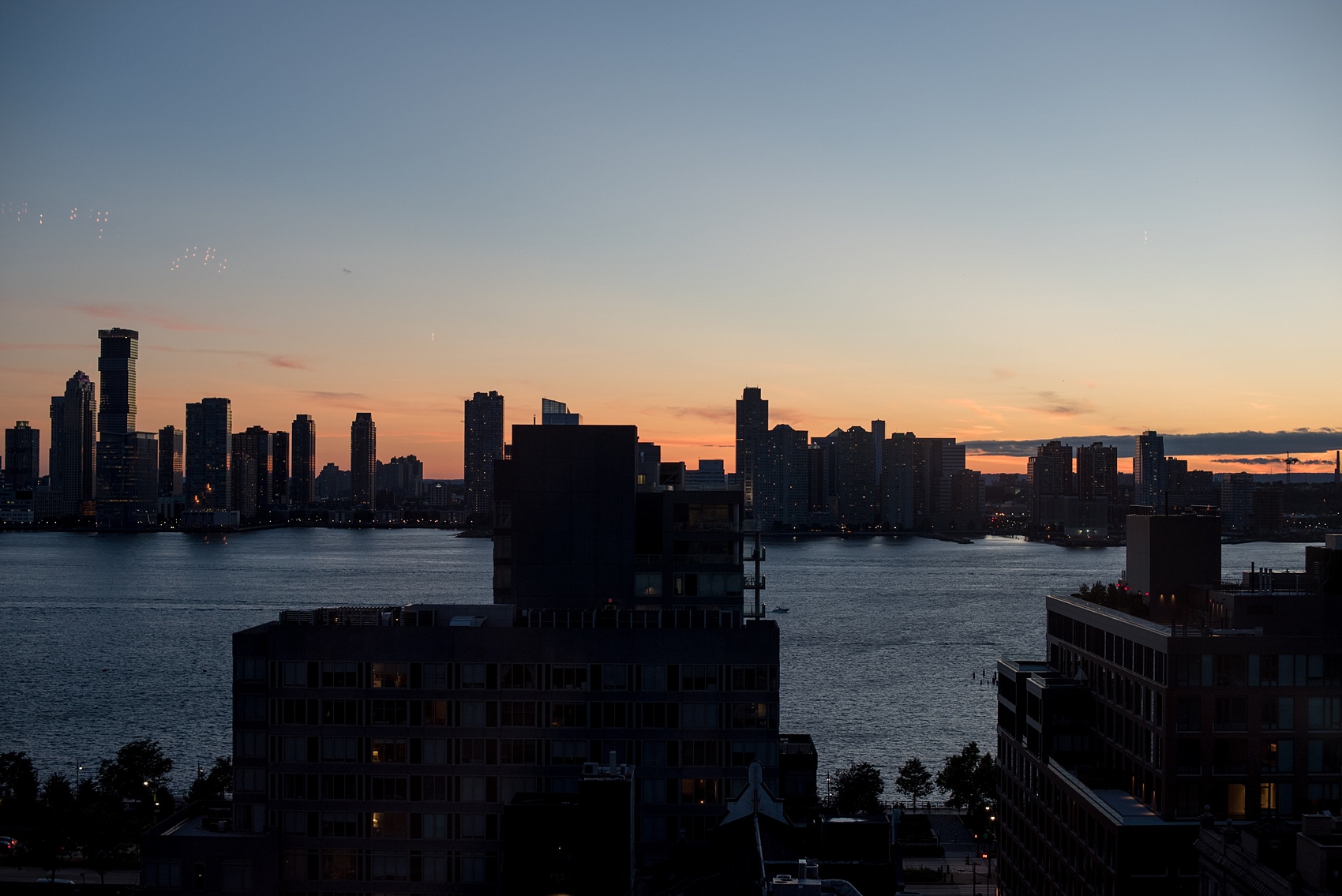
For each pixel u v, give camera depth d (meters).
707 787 102.81
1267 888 71.38
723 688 102.94
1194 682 96.62
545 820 83.50
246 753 104.69
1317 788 96.00
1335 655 96.38
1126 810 99.31
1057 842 113.81
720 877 79.62
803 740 139.38
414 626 104.31
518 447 121.00
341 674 103.19
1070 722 117.69
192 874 100.69
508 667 103.06
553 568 120.31
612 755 92.06
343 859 102.94
